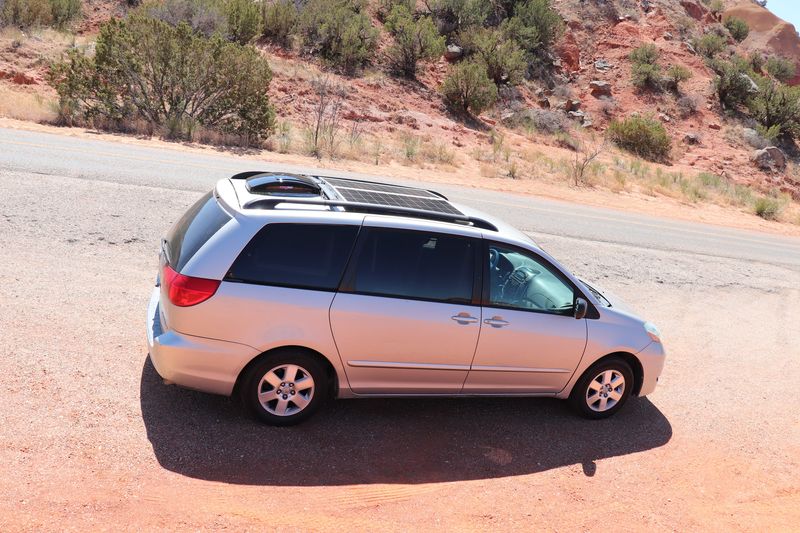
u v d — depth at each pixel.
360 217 4.94
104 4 31.95
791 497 5.07
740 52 66.38
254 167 16.66
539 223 15.45
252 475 4.32
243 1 30.33
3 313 6.00
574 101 42.56
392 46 35.88
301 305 4.72
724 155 41.53
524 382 5.54
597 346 5.62
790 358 8.65
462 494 4.46
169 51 20.22
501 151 29.55
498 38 41.53
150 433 4.57
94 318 6.29
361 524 4.00
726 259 15.54
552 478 4.83
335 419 5.20
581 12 53.41
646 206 24.45
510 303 5.35
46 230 8.52
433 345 5.10
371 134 27.06
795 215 31.55
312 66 32.41
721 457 5.54
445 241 5.12
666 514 4.60
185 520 3.78
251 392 4.80
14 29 26.03
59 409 4.65
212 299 4.57
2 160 11.82
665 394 6.75
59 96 21.23
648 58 49.28
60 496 3.79
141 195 11.16
